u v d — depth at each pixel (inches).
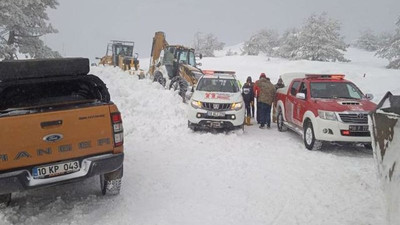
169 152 312.5
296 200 208.5
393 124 129.6
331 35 2279.8
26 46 926.4
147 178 242.8
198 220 181.2
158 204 200.5
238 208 196.5
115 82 632.4
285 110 419.5
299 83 395.2
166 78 690.8
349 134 315.0
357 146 356.2
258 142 357.4
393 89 828.0
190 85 587.8
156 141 352.5
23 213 187.5
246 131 431.5
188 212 190.7
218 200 207.6
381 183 134.2
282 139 385.7
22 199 208.1
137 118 434.3
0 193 162.2
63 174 175.0
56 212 188.4
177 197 211.3
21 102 208.4
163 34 826.8
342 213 189.8
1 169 162.6
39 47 947.3
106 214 185.3
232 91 439.2
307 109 345.7
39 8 940.0
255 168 270.8
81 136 177.8
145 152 311.3
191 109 399.2
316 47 2252.7
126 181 236.1
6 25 848.3
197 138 367.6
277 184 235.8
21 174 163.6
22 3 842.2
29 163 167.5
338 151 333.7
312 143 330.3
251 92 492.4
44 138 169.6
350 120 315.6
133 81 632.4
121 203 200.4
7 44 836.6
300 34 2357.3
